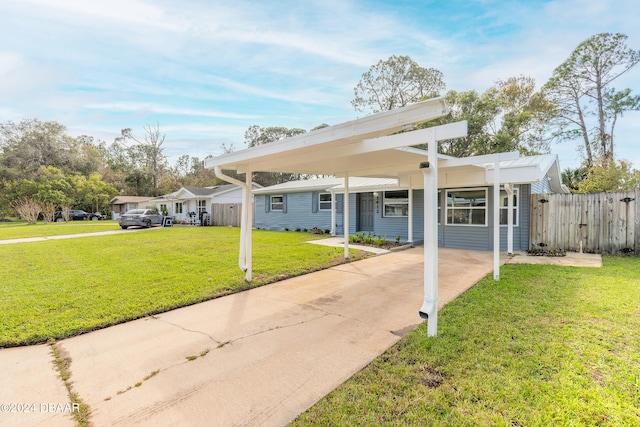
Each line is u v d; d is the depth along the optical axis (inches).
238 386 100.7
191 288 209.3
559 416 81.4
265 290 213.9
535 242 374.6
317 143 159.3
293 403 91.7
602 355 111.3
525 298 176.9
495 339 126.0
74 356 122.8
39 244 434.3
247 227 232.7
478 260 311.7
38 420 85.9
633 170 507.2
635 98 709.3
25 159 1371.8
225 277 237.5
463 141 729.0
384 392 94.7
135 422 84.8
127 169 1605.6
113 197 1419.8
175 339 137.1
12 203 1139.9
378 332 141.0
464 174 306.0
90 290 204.4
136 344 132.6
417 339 129.5
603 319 143.4
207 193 1023.0
